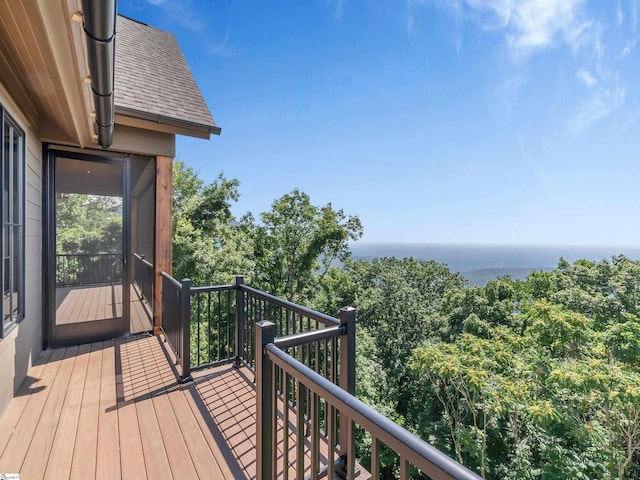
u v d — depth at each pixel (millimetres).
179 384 2752
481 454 9328
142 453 1889
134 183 4953
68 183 3604
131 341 3779
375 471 835
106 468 1761
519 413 8859
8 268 2404
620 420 7191
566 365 8266
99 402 2445
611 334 9258
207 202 14148
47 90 2350
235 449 1938
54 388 2643
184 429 2129
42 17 1445
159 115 3822
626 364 8383
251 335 3041
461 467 622
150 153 4035
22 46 1774
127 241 3969
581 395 7543
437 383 11836
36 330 3215
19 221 2676
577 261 19734
